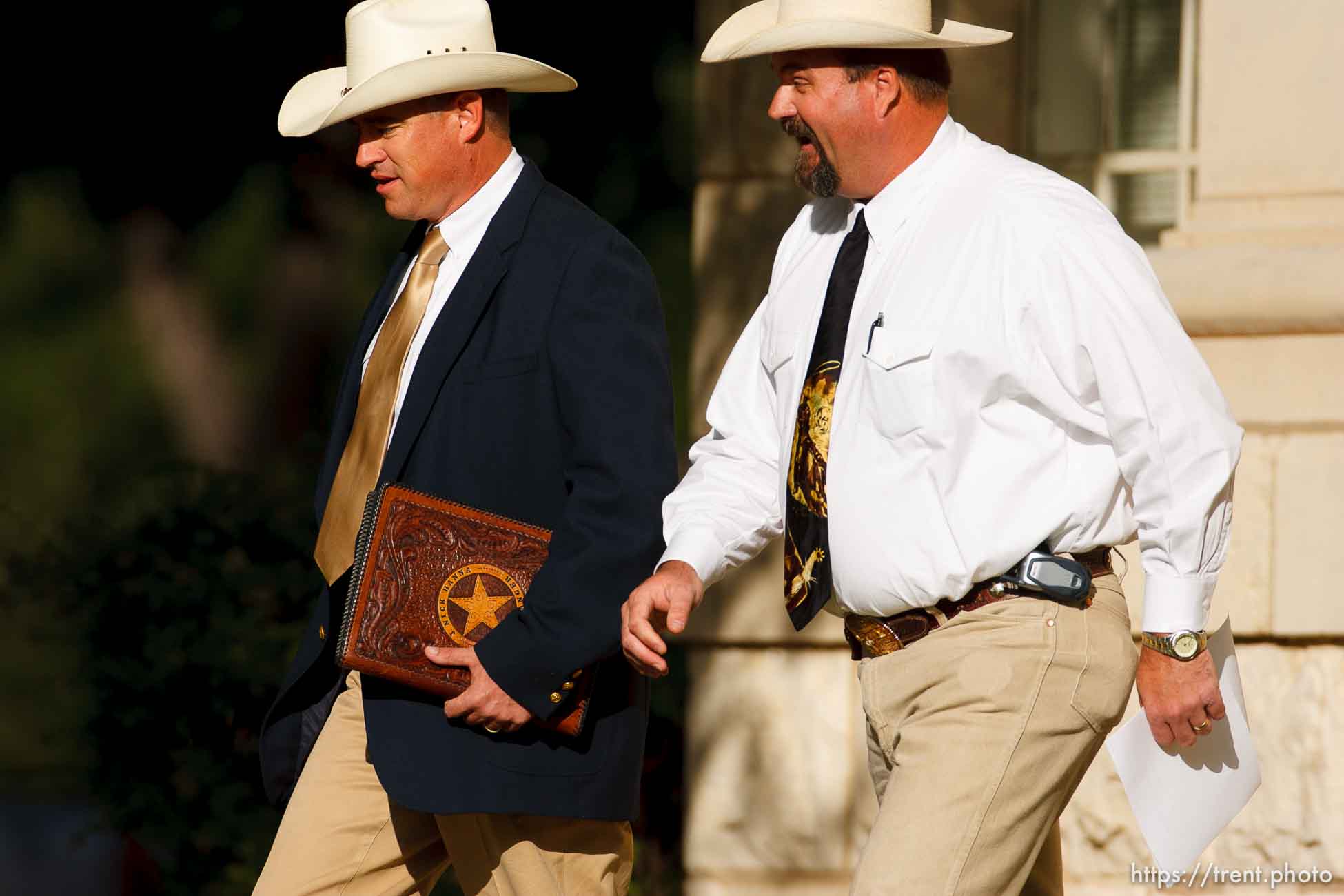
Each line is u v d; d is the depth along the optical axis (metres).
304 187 36.19
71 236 61.22
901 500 11.62
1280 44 17.28
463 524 12.48
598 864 12.99
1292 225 17.27
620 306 12.59
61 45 32.31
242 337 56.34
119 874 22.02
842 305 12.31
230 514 23.02
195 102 33.09
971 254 11.63
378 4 13.56
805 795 18.09
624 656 12.99
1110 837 17.09
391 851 13.16
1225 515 11.28
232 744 22.22
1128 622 11.78
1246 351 16.89
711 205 18.62
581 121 34.62
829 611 12.90
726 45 13.66
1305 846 16.53
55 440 61.75
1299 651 16.61
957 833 11.24
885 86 12.09
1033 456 11.48
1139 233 18.05
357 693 13.21
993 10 18.25
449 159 13.04
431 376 12.70
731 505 12.77
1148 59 17.98
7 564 22.75
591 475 12.30
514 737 12.48
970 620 11.53
